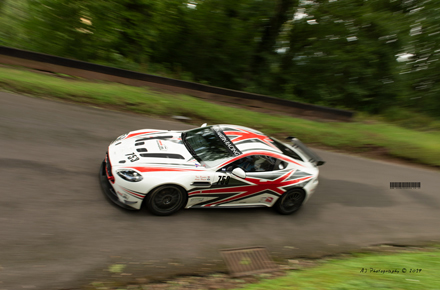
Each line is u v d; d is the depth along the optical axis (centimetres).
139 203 449
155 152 492
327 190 697
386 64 1602
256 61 1747
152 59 1720
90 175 538
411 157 1015
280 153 556
